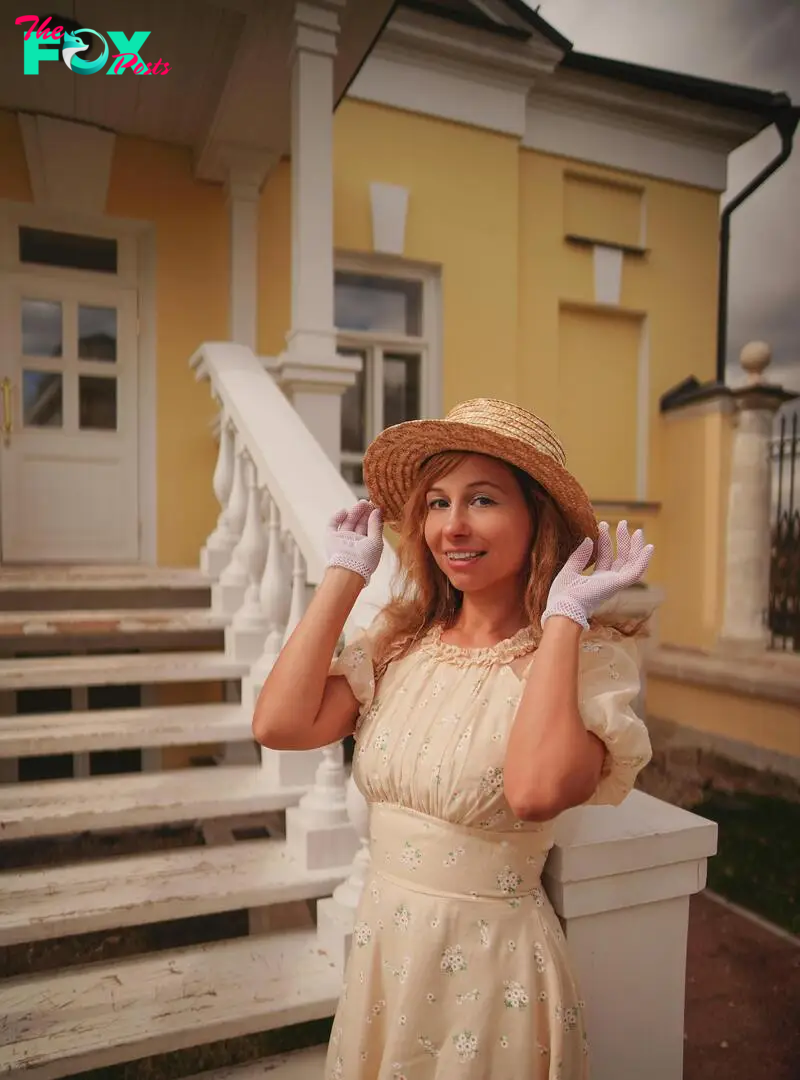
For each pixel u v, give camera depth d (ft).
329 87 11.82
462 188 18.79
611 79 19.66
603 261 20.86
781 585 19.02
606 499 21.66
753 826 14.15
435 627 4.56
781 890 11.68
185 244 16.02
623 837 4.28
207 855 7.44
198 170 15.78
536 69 18.84
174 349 15.99
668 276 21.81
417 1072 3.69
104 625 9.64
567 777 3.31
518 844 3.84
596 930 4.29
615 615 4.18
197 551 16.22
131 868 7.16
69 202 15.15
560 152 20.25
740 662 18.24
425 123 18.37
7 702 13.44
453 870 3.79
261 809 7.71
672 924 4.55
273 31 11.86
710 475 20.43
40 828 7.07
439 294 18.81
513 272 19.35
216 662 9.48
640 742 3.51
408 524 4.49
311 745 4.30
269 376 11.19
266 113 13.85
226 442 11.44
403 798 3.97
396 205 17.92
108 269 15.99
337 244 17.58
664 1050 4.56
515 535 4.09
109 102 14.23
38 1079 5.21
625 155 21.04
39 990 6.05
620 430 21.86
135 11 11.66
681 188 21.93
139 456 16.16
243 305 15.87
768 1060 7.87
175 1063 7.41
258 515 10.02
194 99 14.11
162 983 6.15
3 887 6.75
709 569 20.34
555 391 20.36
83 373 15.79
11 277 15.19
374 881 4.11
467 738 3.79
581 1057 3.77
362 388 18.72
